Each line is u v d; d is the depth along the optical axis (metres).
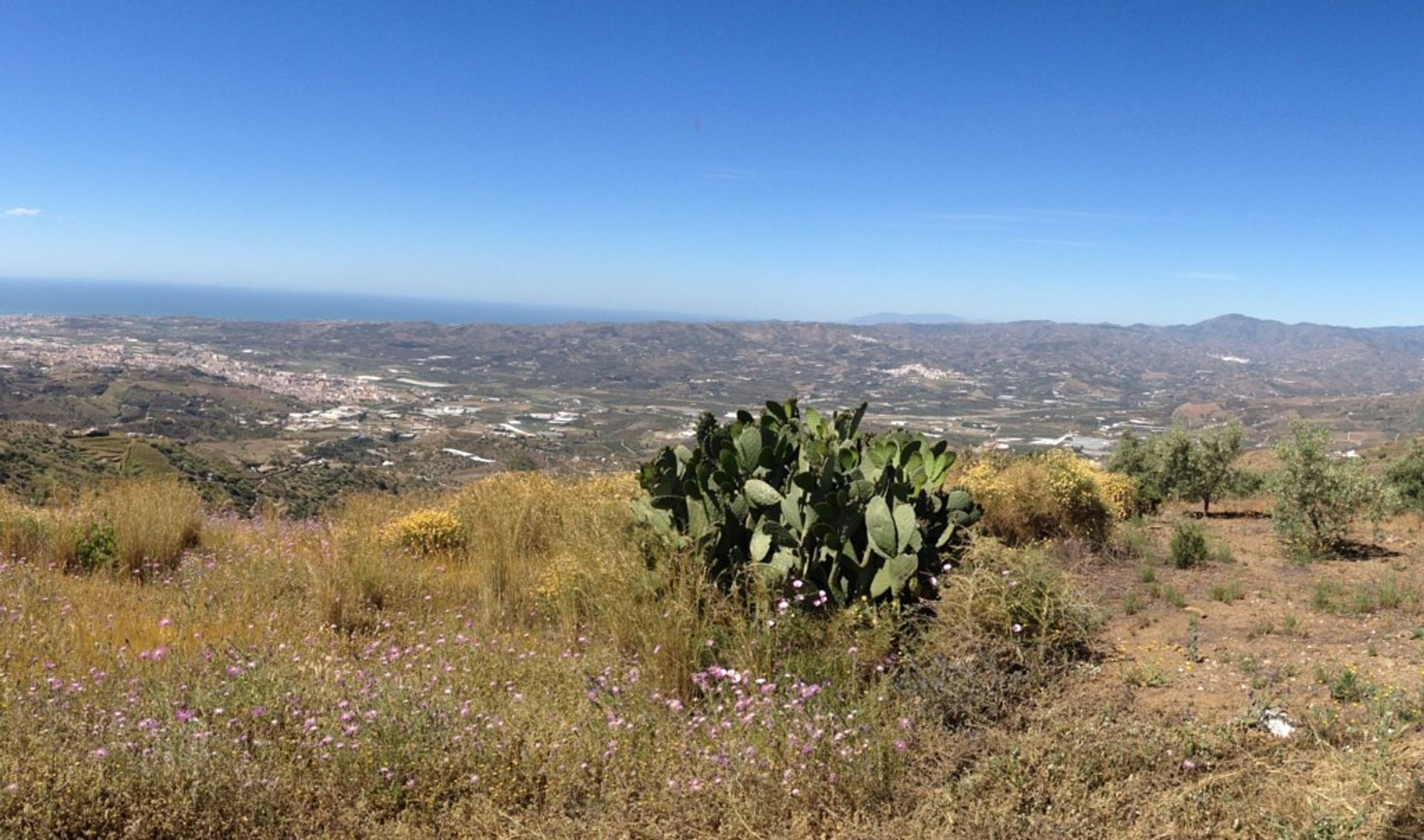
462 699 3.57
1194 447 11.75
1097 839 2.60
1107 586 6.09
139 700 3.33
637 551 4.87
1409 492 10.77
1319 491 7.49
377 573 5.60
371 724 3.13
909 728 3.17
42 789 2.54
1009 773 2.90
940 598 4.35
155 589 5.79
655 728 3.34
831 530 4.57
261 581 5.71
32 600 4.94
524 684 3.90
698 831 2.71
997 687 3.57
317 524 8.39
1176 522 7.96
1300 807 2.74
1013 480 8.00
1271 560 7.40
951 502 5.03
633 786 2.92
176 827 2.60
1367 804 2.66
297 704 3.33
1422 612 5.13
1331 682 3.79
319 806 2.81
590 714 3.45
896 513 4.45
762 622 4.11
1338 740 3.21
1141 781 2.88
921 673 3.58
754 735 3.16
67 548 6.46
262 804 2.72
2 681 3.38
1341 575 6.60
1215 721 3.40
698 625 4.10
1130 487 10.19
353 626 5.05
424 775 2.95
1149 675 3.94
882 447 5.27
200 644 4.26
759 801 2.78
